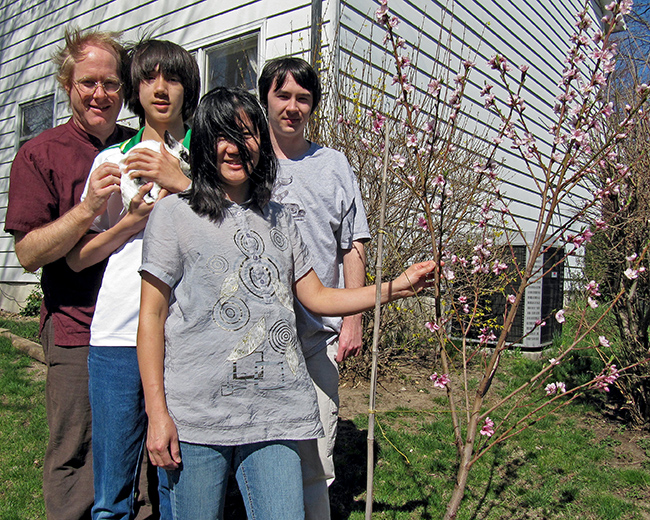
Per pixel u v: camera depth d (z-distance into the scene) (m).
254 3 5.57
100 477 2.05
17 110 9.49
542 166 1.91
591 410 4.35
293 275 1.76
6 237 9.69
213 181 1.58
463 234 5.09
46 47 8.85
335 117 4.61
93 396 2.03
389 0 5.46
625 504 2.93
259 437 1.52
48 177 2.14
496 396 4.61
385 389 4.88
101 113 2.24
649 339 3.97
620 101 3.31
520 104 1.95
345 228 2.36
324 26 4.99
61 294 2.18
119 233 1.93
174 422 1.51
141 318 1.55
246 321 1.53
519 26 8.27
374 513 2.82
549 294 6.07
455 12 6.57
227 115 1.54
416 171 4.16
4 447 3.53
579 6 10.68
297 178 2.28
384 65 5.34
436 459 3.44
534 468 3.37
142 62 2.07
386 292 1.79
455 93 1.91
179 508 1.54
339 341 2.29
